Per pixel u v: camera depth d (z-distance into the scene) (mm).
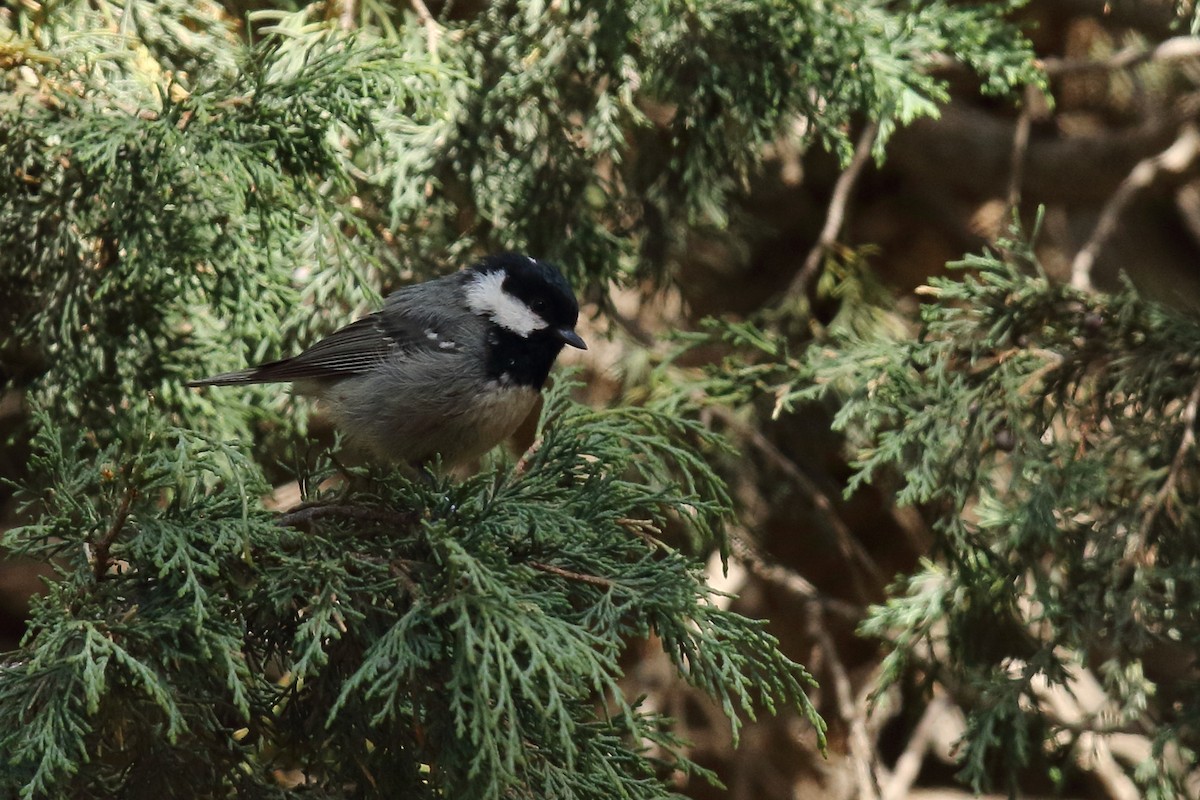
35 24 9156
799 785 15234
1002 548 9977
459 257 11586
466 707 6590
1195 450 9836
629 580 7133
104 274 9258
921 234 17125
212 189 8547
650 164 12203
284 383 10320
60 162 9078
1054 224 17641
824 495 14523
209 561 6586
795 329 14227
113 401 9594
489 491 7789
